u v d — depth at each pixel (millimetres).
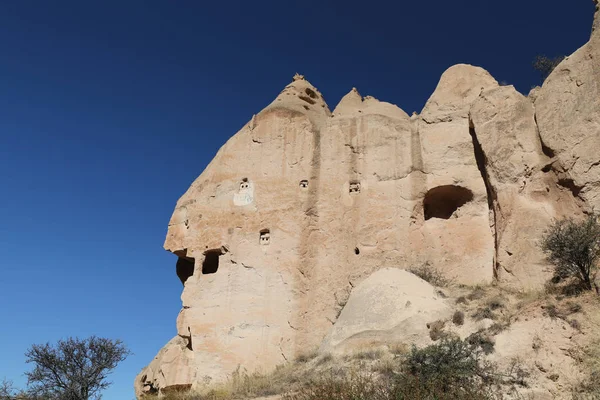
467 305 17141
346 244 22109
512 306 16250
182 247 24375
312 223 22984
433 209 22906
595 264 15578
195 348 21500
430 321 16438
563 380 12945
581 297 14758
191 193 25922
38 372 22422
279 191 23953
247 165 25062
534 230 18156
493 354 14000
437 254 21156
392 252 21344
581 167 17781
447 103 24234
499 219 19797
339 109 28938
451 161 22422
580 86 19000
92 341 23469
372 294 18000
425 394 12117
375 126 24266
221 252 23578
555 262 16266
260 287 22062
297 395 14117
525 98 21188
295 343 20719
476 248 20766
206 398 17656
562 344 13617
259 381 18125
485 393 12508
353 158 23859
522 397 12758
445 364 13578
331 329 18609
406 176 22688
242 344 21078
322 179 23797
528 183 19250
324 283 21625
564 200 18141
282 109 26062
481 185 21703
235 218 23844
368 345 16562
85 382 22281
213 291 22547
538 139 19828
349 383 13148
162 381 21891
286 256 22438
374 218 22203
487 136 21188
